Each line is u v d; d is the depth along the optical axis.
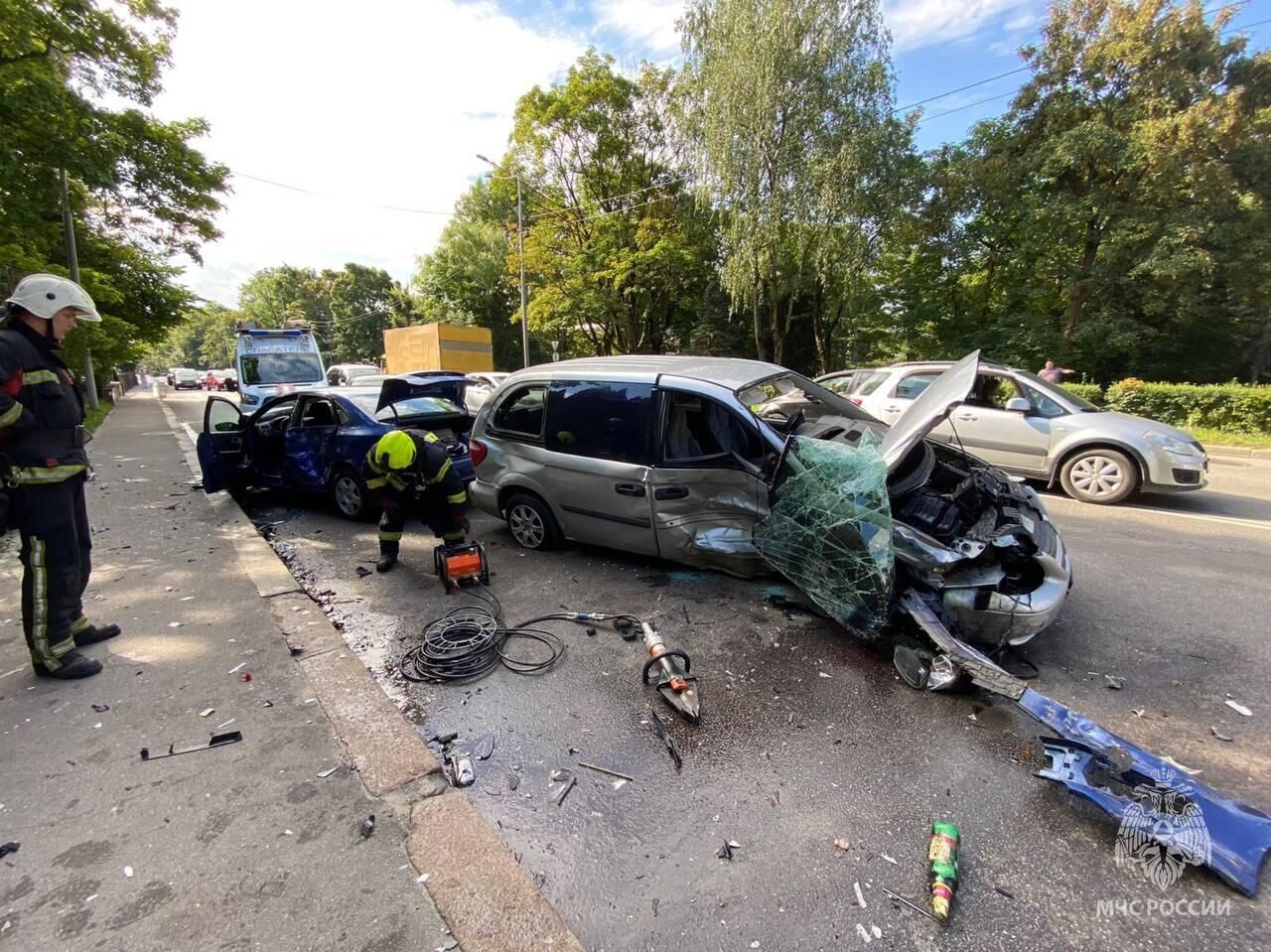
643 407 4.30
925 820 2.24
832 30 16.03
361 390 6.85
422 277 41.06
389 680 3.27
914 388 7.81
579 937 1.79
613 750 2.66
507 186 27.31
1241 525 5.90
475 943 1.71
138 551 5.13
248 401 14.77
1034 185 18.75
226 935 1.72
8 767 2.42
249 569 4.68
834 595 3.39
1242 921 1.81
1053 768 2.34
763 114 16.45
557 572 4.75
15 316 2.90
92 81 9.53
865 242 17.47
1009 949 1.73
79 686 3.03
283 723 2.75
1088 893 1.92
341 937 1.72
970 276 21.70
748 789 2.41
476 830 2.13
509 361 39.16
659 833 2.19
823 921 1.83
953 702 2.97
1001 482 4.02
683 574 4.62
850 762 2.56
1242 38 15.76
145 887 1.88
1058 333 19.16
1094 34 17.02
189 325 19.91
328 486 6.59
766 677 3.21
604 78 23.91
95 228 15.43
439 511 4.81
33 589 2.98
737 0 16.52
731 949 1.74
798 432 4.17
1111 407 13.12
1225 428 11.74
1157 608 4.01
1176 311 17.05
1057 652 3.44
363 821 2.17
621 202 24.83
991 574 3.11
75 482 3.12
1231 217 16.16
